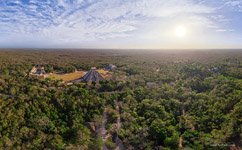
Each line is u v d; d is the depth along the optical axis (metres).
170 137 56.97
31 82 86.94
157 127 59.50
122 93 83.12
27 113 61.44
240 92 72.31
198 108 71.19
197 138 56.22
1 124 56.00
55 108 66.00
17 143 53.12
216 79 98.62
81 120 63.78
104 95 78.75
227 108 65.31
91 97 74.00
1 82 80.12
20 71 110.75
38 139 54.53
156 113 68.38
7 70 108.62
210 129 59.62
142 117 66.88
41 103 65.50
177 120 66.62
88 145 55.12
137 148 55.34
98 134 59.91
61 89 79.31
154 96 81.88
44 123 59.28
